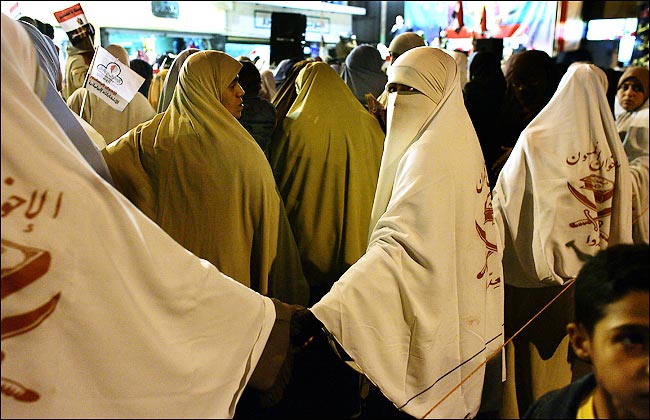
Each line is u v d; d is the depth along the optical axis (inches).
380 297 56.2
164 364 38.9
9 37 35.4
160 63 173.0
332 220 90.4
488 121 111.7
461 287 59.2
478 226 60.9
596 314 30.9
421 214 56.8
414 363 57.4
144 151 68.6
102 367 36.5
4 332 33.9
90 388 36.4
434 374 57.2
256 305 46.6
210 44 222.5
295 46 177.8
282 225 78.8
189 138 68.4
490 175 100.0
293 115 94.2
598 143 74.5
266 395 53.3
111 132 96.5
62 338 35.3
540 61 106.6
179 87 71.0
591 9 259.9
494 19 278.1
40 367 34.8
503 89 117.6
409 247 56.7
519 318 71.7
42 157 34.3
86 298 35.6
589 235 73.3
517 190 76.2
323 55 221.9
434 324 56.7
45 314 34.6
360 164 91.3
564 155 74.4
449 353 58.1
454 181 58.4
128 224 37.8
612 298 30.0
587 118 74.9
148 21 209.6
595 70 79.2
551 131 76.0
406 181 58.6
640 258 30.3
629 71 118.2
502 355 60.6
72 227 35.0
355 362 55.7
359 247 91.5
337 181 90.3
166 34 215.5
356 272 56.9
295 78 107.0
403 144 62.6
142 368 37.9
